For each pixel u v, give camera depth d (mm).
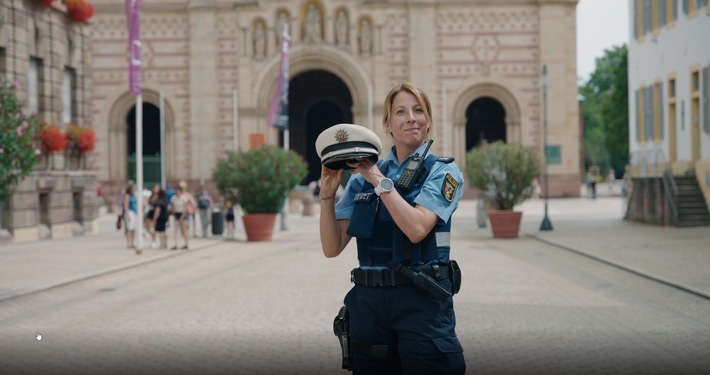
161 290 16375
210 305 14188
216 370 9164
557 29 57125
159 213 27484
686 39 32969
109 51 57562
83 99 35500
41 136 29625
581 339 10836
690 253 21875
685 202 32094
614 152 83312
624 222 36250
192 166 57844
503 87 57438
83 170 35531
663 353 9898
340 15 57500
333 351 10148
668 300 14266
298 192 56406
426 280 4609
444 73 57531
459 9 57344
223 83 57906
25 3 29422
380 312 4730
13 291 15820
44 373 9039
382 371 4863
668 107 35281
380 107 57406
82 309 13891
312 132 69062
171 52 57812
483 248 25812
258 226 30578
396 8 57438
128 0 25500
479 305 13883
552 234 30172
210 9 57375
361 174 4617
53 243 29422
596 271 18859
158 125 62094
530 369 9086
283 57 41844
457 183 4742
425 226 4551
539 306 13750
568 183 57844
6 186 16656
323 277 18281
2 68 28000
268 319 12648
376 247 4754
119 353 10117
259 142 44844
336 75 61094
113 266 20891
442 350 4625
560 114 57406
